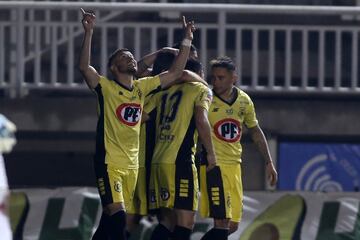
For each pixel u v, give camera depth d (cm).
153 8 3931
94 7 3928
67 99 4019
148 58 2889
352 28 4038
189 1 4469
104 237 2709
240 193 2939
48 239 3406
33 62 4238
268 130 4066
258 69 4356
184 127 2725
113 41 4294
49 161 4169
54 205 3419
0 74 4006
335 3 4484
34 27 4016
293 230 3434
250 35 4372
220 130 2898
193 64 2827
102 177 2656
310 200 3444
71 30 3978
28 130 4009
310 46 4397
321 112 4075
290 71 4081
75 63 4309
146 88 2695
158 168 2738
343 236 3447
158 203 2761
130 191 2706
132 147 2686
